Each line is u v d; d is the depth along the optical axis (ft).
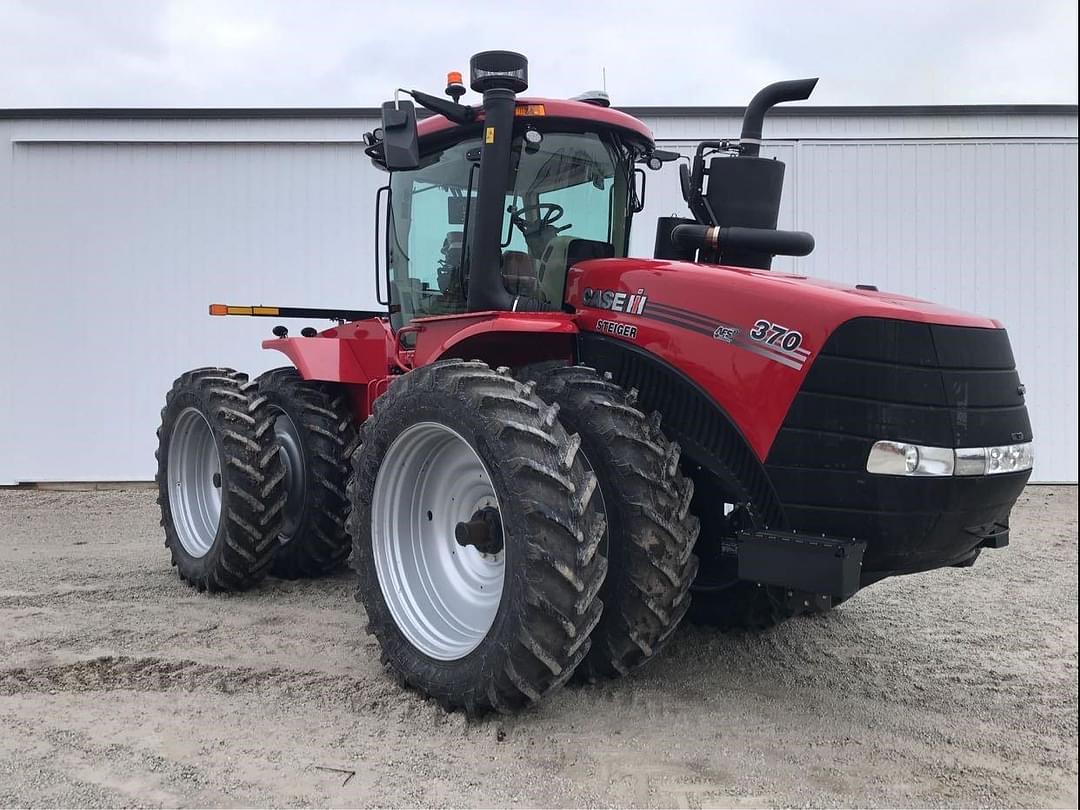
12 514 24.21
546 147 12.23
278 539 14.90
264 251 29.35
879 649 12.26
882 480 8.70
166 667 11.21
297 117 29.12
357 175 29.19
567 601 8.73
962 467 8.85
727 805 7.73
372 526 10.86
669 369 10.12
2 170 29.04
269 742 8.96
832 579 8.52
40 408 29.43
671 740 9.06
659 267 10.68
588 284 11.38
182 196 29.22
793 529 9.12
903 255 29.01
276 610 14.02
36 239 29.17
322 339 15.80
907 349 8.82
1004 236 28.81
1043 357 28.94
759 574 9.10
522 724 9.41
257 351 29.50
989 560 18.44
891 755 8.79
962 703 10.24
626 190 13.11
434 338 12.42
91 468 29.53
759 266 11.94
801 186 29.14
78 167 29.07
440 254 13.30
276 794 7.86
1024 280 28.86
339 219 29.27
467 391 9.63
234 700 10.12
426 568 10.85
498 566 10.21
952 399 8.91
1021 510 24.86
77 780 8.11
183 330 29.43
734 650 12.06
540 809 7.62
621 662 9.86
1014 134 28.58
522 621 8.73
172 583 15.96
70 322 29.32
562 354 11.67
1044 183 28.66
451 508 10.84
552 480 8.86
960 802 7.81
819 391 8.92
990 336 9.49
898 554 8.96
